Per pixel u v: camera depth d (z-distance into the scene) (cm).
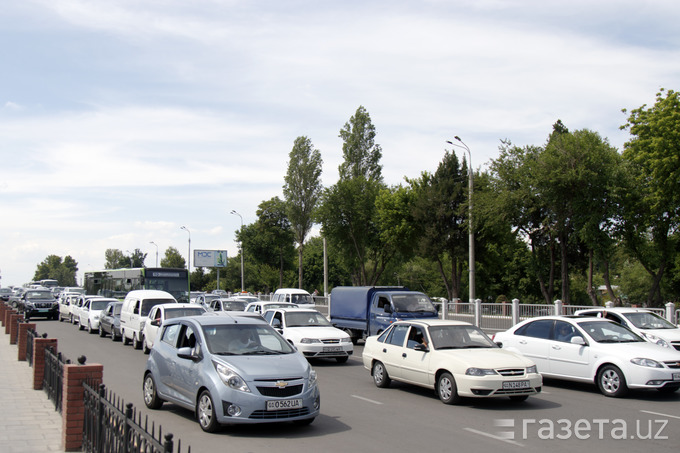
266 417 848
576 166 2961
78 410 771
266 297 4812
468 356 1133
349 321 2364
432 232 4616
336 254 5569
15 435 848
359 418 998
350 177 5544
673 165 2730
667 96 2884
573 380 1305
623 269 5569
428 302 2148
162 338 1070
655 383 1166
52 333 2900
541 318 1428
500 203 3331
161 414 1007
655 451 788
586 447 807
